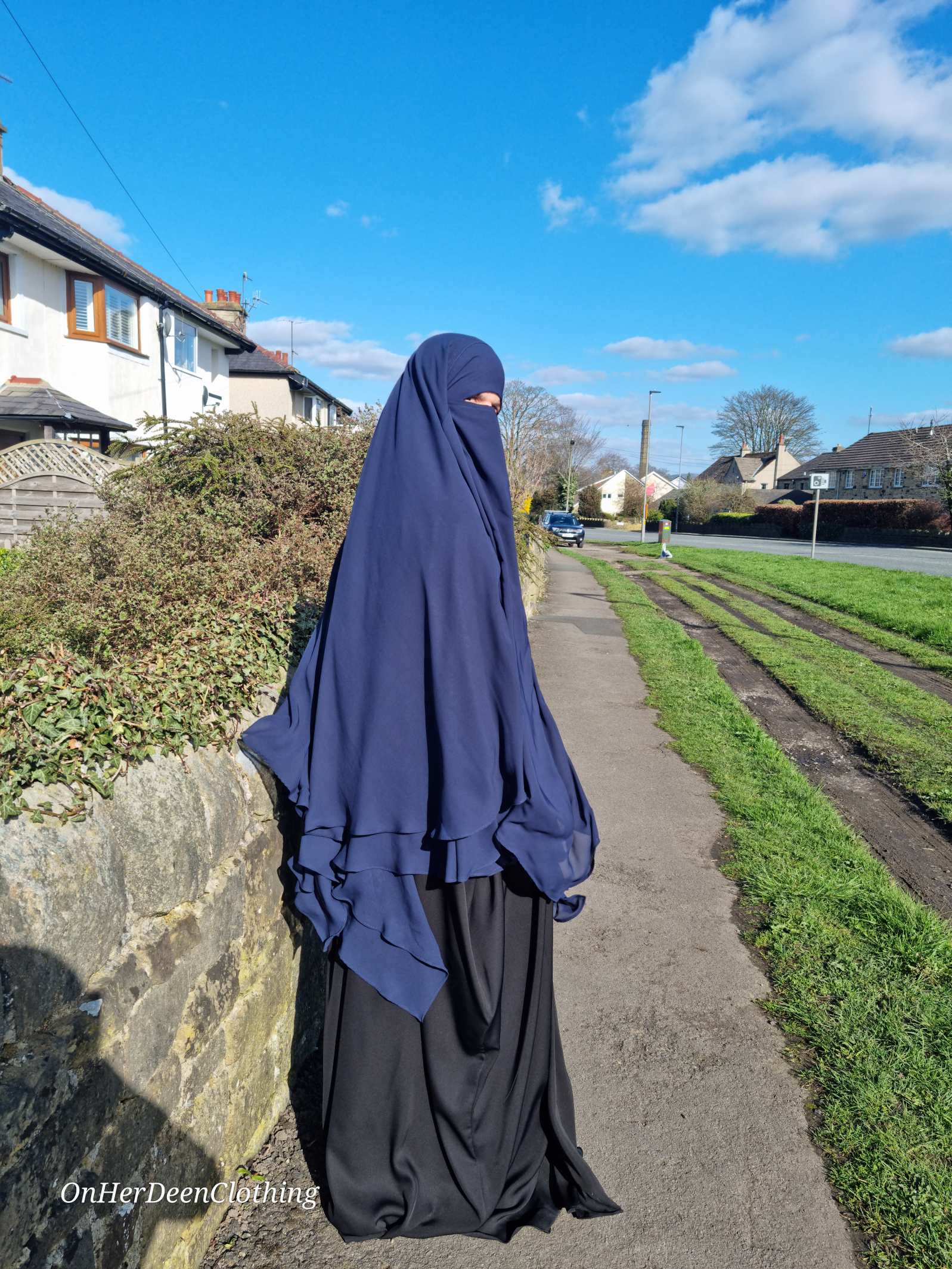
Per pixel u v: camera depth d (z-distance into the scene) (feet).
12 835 4.49
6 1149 3.91
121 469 18.43
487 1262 6.64
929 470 136.46
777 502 220.64
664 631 39.96
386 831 6.30
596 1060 9.33
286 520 16.19
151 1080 5.53
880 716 24.66
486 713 6.25
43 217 58.03
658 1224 7.10
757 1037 9.84
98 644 9.55
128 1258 5.23
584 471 262.47
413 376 6.75
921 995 10.48
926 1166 7.70
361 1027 6.50
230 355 97.91
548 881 6.40
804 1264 6.73
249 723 7.73
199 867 6.24
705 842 15.66
